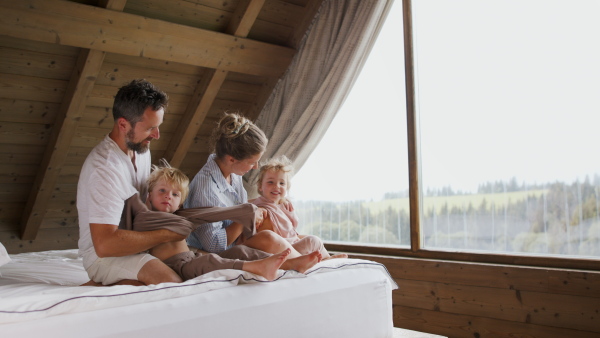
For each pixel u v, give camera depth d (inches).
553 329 100.3
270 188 94.2
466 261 115.6
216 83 142.9
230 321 64.8
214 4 132.9
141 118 70.3
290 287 72.9
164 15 130.0
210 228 79.8
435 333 116.6
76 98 126.2
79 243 72.2
